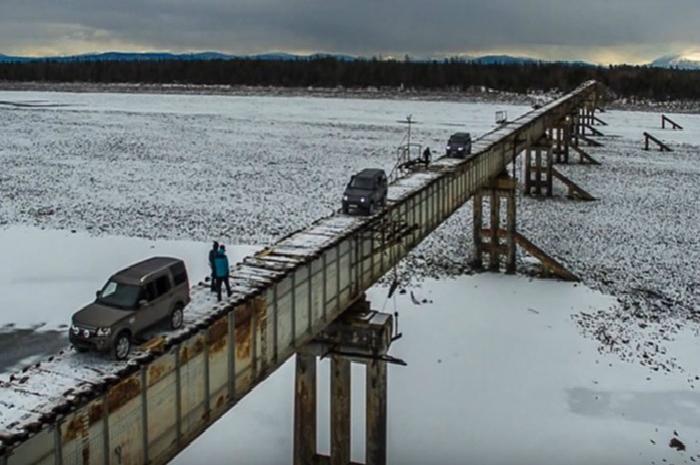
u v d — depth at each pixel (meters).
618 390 28.25
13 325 35.19
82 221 55.16
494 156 45.88
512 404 27.11
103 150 93.88
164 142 102.75
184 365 13.95
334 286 21.09
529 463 23.17
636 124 138.62
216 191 67.81
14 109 148.50
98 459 11.65
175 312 14.31
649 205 63.75
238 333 15.78
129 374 12.27
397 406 26.81
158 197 64.75
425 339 32.75
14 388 11.45
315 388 22.50
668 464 23.16
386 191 27.48
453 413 26.39
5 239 49.59
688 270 45.19
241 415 26.05
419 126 127.56
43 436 10.42
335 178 75.62
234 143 102.75
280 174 77.81
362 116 148.38
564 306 37.84
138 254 46.47
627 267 45.59
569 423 25.77
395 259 27.06
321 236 21.59
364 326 21.77
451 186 35.38
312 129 121.50
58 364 12.54
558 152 88.00
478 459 23.41
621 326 35.19
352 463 22.67
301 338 19.02
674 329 35.00
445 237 52.28
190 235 51.47
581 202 64.81
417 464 23.11
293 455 23.14
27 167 79.75
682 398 27.66
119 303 13.39
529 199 66.25
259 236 51.47
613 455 23.67
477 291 39.94
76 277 42.22
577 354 31.55
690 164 88.00
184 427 14.09
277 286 17.47
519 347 32.22
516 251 48.75
